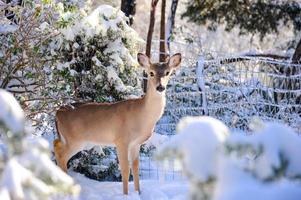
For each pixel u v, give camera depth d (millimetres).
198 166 3203
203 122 3311
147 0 27000
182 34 24672
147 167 11508
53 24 10258
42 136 11172
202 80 15312
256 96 15180
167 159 3555
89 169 10812
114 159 10984
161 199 9289
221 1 24297
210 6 24359
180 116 15156
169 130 14625
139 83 11383
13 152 3824
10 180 3498
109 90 10938
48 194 3689
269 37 28250
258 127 3732
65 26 10281
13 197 3465
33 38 9914
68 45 10547
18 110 3633
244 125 14664
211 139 3227
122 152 9766
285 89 15516
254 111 14953
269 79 15555
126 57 10859
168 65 9812
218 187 3070
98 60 10594
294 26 24359
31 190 3627
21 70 10156
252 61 15500
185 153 3270
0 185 3510
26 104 10258
